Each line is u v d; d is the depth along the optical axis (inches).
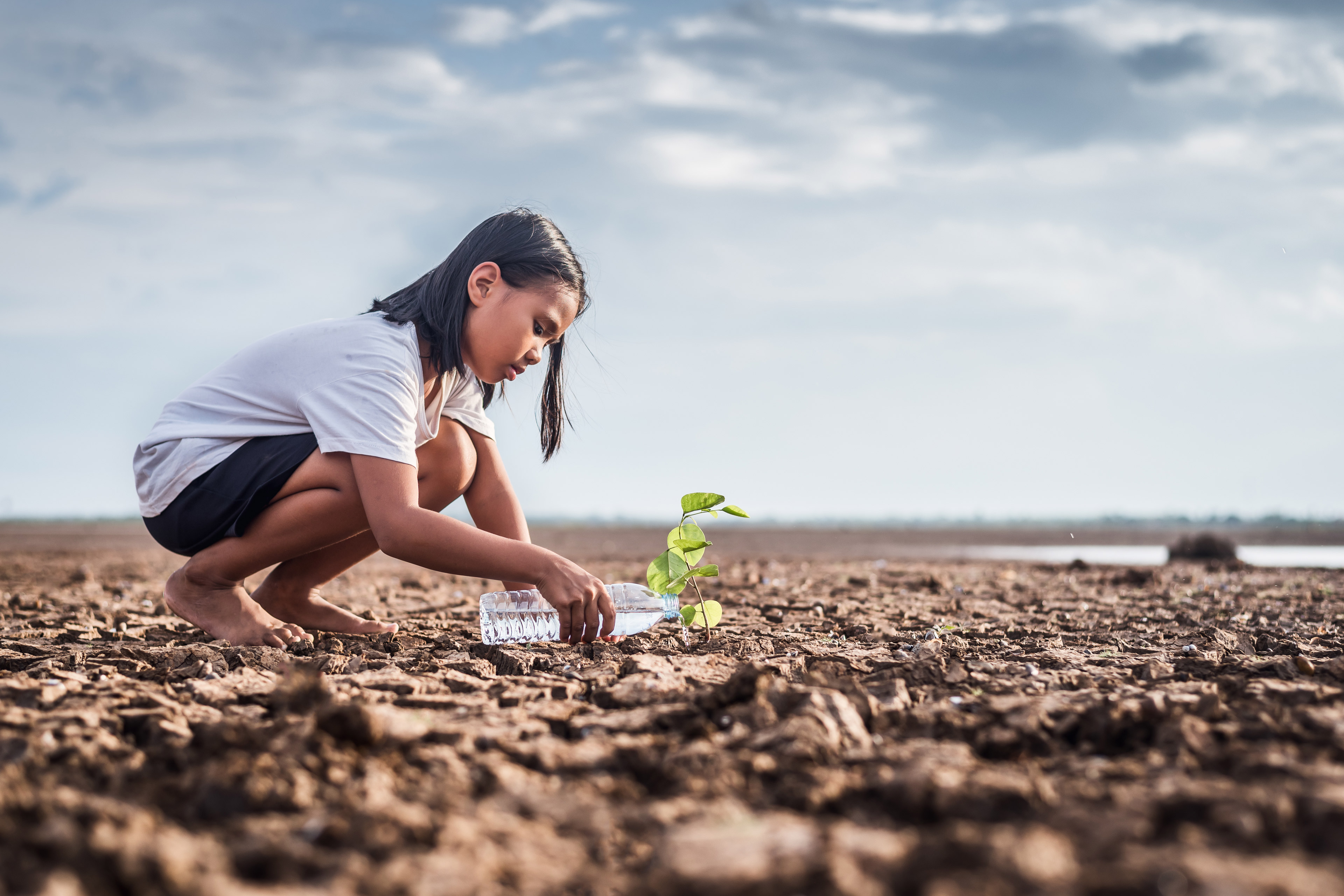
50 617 143.2
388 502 91.9
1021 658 94.0
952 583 209.0
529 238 100.9
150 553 464.4
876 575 237.3
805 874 37.9
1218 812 43.9
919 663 85.2
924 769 51.6
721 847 41.5
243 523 98.7
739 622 129.3
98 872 39.4
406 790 52.6
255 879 41.5
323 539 99.9
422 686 77.7
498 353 101.0
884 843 42.0
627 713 69.1
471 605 165.5
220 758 55.3
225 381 102.1
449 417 109.8
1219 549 330.6
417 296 102.9
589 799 50.8
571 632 91.3
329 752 55.9
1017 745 61.4
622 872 42.5
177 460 99.7
